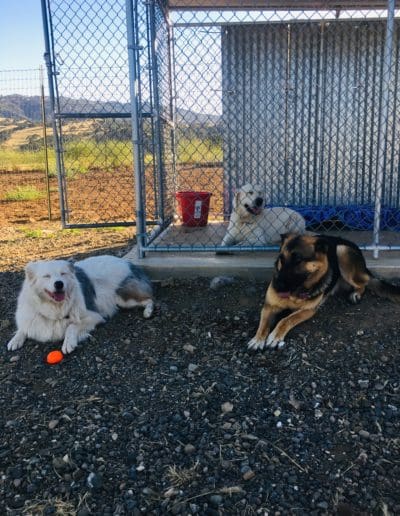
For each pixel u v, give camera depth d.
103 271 2.43
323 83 3.84
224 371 1.89
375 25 3.68
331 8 3.62
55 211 5.61
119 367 1.95
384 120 2.45
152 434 1.55
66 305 2.13
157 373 1.90
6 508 1.27
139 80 2.61
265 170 4.05
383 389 1.74
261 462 1.42
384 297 2.41
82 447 1.50
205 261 2.78
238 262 2.74
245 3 3.53
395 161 3.88
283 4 3.54
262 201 3.13
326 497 1.29
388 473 1.36
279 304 2.18
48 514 1.25
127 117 3.04
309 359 1.93
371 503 1.26
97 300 2.35
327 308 2.34
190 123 3.64
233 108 3.95
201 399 1.72
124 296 2.45
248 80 3.89
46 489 1.34
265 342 2.06
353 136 3.91
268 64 3.84
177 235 3.48
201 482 1.35
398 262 2.67
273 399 1.72
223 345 2.08
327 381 1.80
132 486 1.34
